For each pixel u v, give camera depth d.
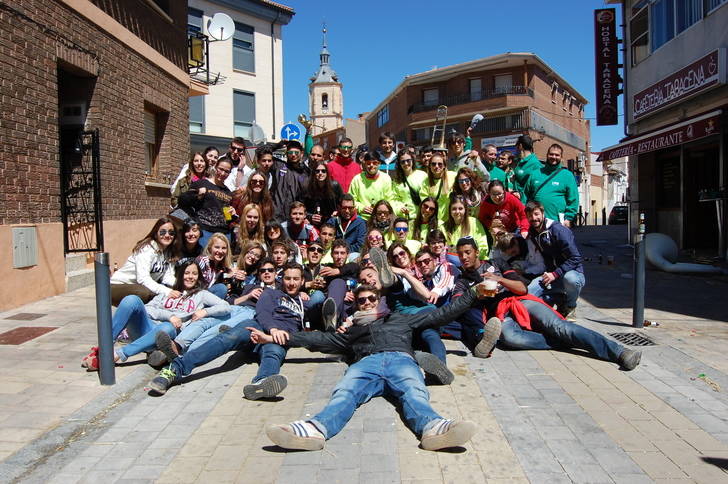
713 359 5.14
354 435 3.63
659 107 13.59
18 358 5.22
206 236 7.11
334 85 79.75
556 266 6.33
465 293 4.83
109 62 9.75
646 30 14.61
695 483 2.99
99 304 4.52
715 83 10.96
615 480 3.03
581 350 5.46
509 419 3.84
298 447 3.37
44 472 3.22
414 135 45.91
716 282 9.45
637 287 6.29
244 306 5.56
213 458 3.37
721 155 11.48
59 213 8.25
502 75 41.50
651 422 3.78
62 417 3.94
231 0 24.88
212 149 8.02
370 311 4.62
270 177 7.76
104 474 3.20
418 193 7.65
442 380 4.39
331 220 7.34
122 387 4.51
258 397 4.18
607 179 60.06
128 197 10.42
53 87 8.11
